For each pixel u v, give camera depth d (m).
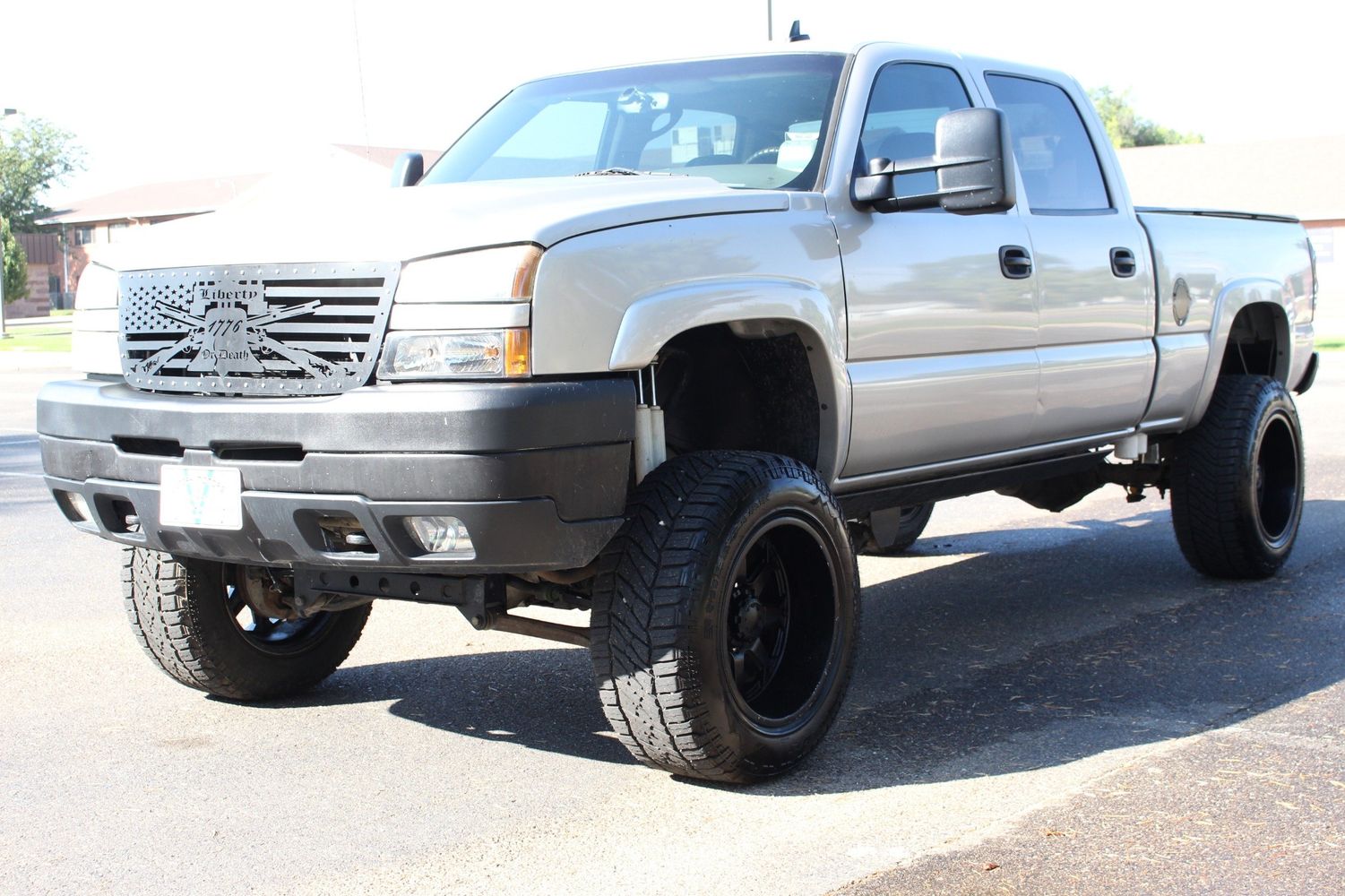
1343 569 6.63
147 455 3.78
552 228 3.48
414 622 5.87
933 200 4.24
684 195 3.89
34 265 84.19
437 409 3.33
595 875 3.21
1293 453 6.46
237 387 3.65
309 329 3.55
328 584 4.06
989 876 3.16
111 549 7.66
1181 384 5.86
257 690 4.60
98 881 3.23
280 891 3.16
